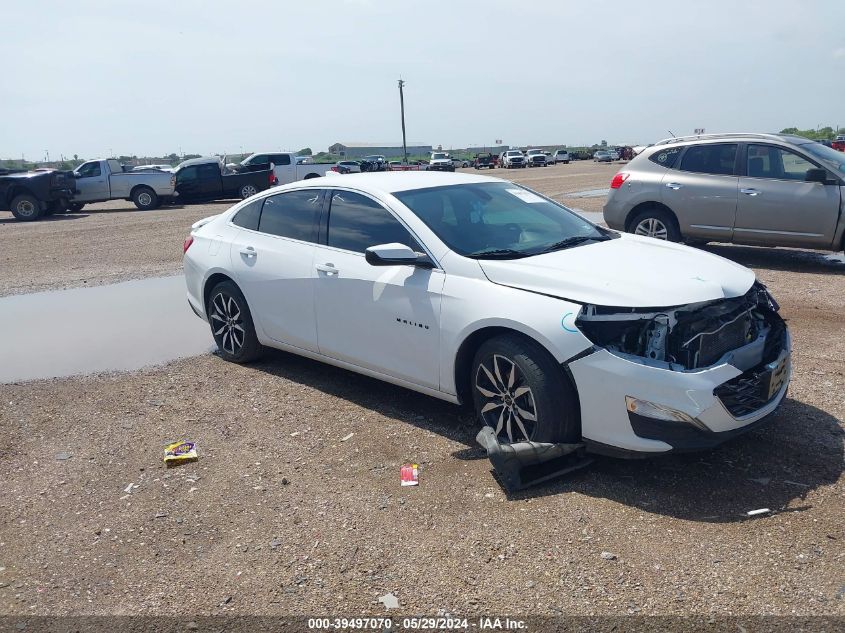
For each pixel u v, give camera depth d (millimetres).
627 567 3219
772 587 3041
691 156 10039
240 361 6289
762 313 4473
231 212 6355
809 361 5770
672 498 3771
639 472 4066
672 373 3688
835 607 2902
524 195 5570
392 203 4949
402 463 4328
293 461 4434
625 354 3797
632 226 10617
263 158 28844
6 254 13883
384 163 52469
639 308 3791
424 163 66625
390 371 4891
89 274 11266
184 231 16766
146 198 25016
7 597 3264
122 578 3363
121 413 5309
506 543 3447
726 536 3410
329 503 3912
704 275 4137
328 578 3275
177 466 4449
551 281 4105
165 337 7328
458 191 5234
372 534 3594
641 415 3734
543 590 3102
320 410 5211
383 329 4836
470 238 4707
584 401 3898
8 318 8414
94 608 3164
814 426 4535
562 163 73188
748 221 9547
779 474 3961
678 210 10055
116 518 3883
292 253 5516
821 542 3324
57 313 8602
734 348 3951
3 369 6426
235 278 5973
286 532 3660
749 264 9891
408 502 3875
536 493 3896
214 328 6430
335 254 5199
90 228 18375
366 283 4902
